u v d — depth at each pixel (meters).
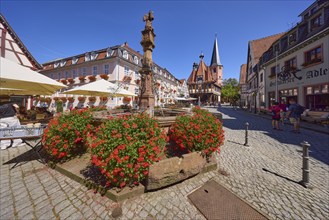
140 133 2.50
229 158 4.21
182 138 3.45
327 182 3.06
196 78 50.16
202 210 2.16
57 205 2.23
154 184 2.49
